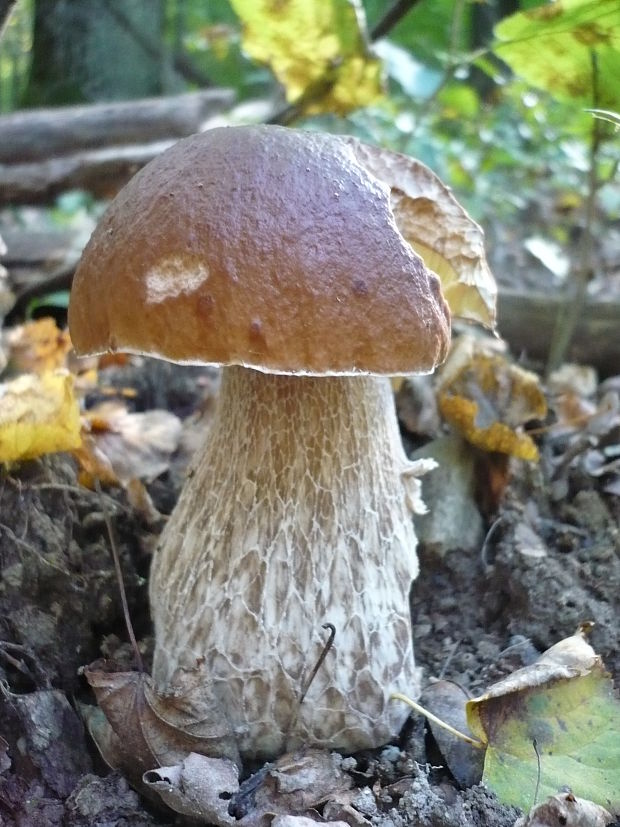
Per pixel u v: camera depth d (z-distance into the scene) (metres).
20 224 0.65
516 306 0.40
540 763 0.18
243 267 0.15
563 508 0.28
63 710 0.19
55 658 0.21
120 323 0.16
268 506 0.18
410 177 0.20
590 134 0.34
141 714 0.18
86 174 0.45
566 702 0.19
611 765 0.18
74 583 0.22
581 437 0.30
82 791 0.18
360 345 0.15
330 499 0.18
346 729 0.19
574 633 0.22
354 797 0.18
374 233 0.16
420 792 0.18
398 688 0.19
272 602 0.18
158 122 0.47
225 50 0.84
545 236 0.67
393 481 0.20
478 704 0.18
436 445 0.29
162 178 0.17
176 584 0.19
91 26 0.65
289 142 0.17
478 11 0.76
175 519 0.20
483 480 0.28
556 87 0.30
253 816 0.17
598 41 0.26
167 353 0.15
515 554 0.24
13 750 0.18
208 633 0.18
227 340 0.15
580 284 0.37
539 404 0.29
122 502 0.25
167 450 0.28
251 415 0.19
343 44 0.32
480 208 0.63
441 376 0.29
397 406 0.30
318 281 0.15
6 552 0.21
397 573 0.20
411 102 0.68
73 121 0.45
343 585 0.18
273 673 0.18
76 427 0.22
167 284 0.15
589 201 0.35
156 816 0.18
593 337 0.39
